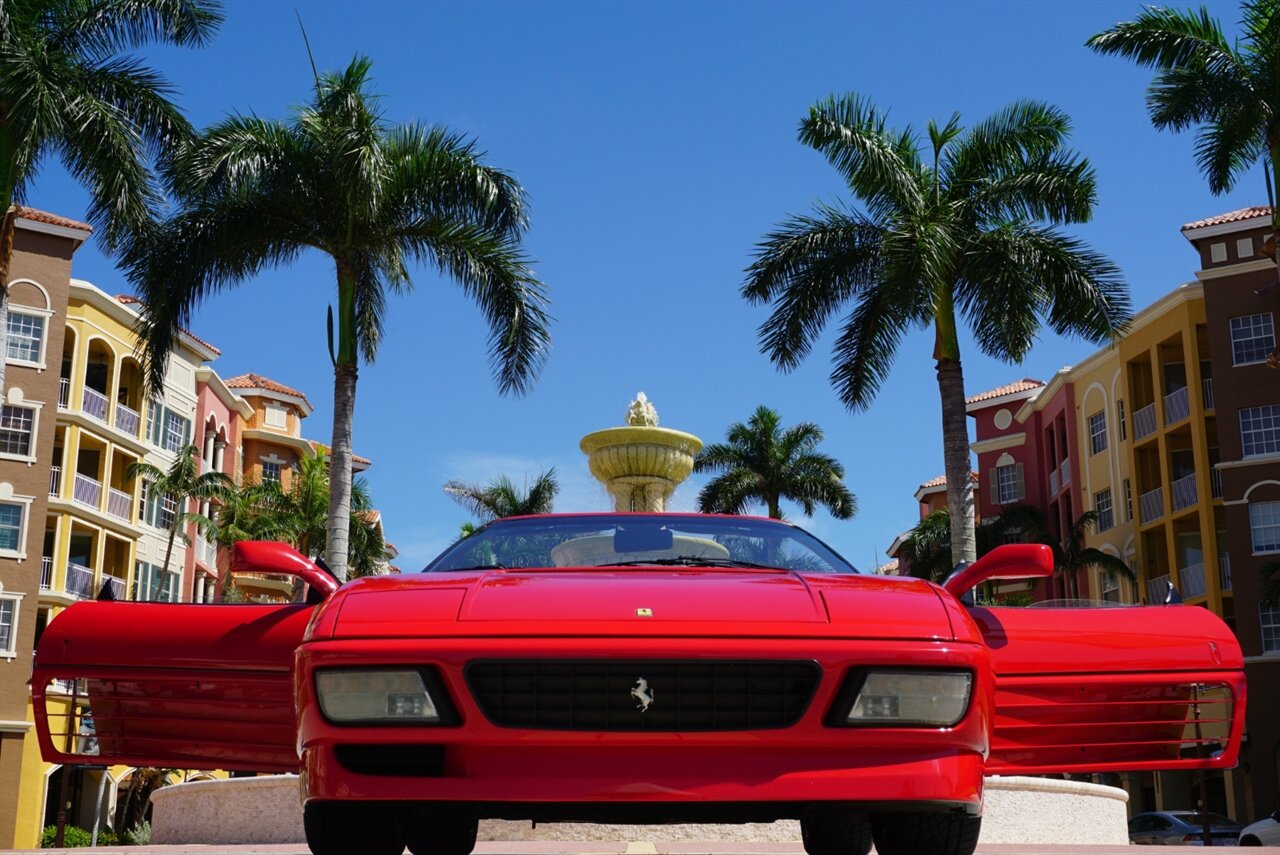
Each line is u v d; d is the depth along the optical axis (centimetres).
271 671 442
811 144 2422
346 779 336
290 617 448
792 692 335
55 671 454
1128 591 4591
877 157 2362
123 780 4106
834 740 331
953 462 2386
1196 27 2406
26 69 2019
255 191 2141
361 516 4806
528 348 2234
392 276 2227
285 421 5750
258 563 437
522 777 329
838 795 329
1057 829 1306
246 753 455
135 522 4403
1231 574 3978
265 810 1227
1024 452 5575
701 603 354
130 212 2088
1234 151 2450
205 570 4934
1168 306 4347
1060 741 457
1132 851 630
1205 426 4191
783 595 363
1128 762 460
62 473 4003
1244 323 4091
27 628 3750
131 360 4459
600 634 336
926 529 4919
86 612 462
